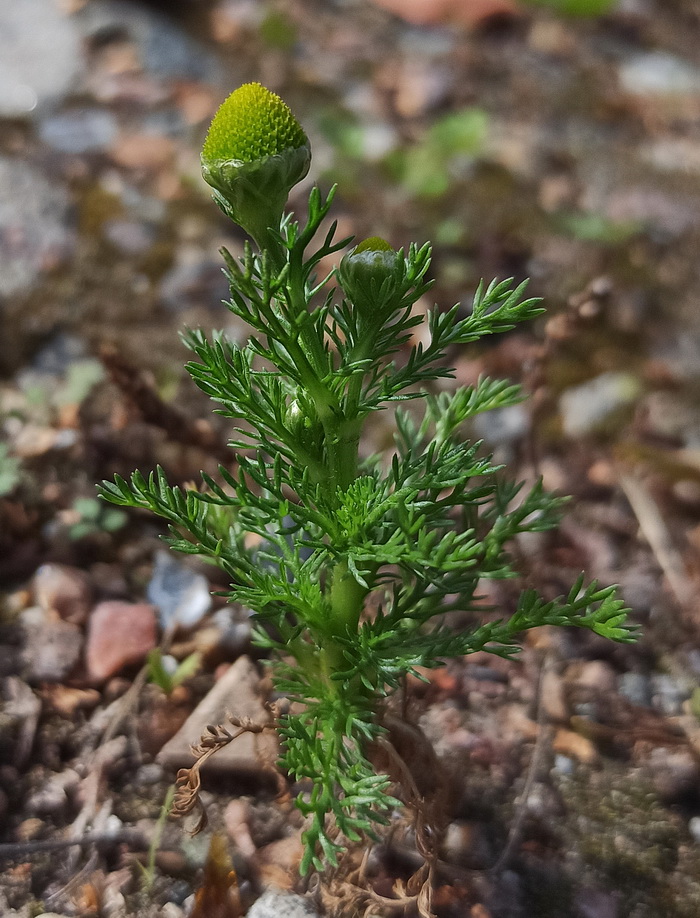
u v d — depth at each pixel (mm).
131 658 107
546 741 105
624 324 165
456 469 78
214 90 218
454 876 92
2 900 85
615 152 218
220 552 79
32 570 116
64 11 231
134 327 156
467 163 206
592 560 127
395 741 89
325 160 200
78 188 182
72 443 131
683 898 92
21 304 156
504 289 77
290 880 89
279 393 74
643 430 146
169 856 91
